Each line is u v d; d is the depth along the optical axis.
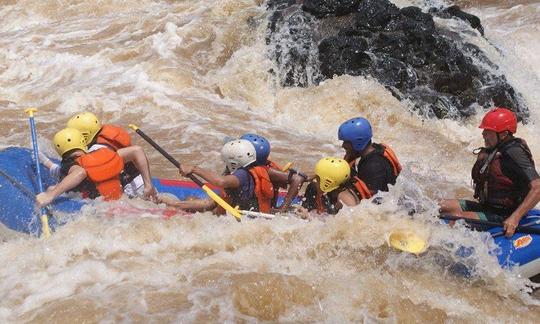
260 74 22.00
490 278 10.25
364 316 9.00
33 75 22.52
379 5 21.98
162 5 29.95
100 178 11.47
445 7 25.09
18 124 18.52
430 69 20.98
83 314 8.71
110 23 27.09
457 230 10.48
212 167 15.93
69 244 10.37
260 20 23.92
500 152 10.64
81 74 21.97
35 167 12.43
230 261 10.02
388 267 10.20
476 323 9.23
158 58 22.28
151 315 8.70
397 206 10.52
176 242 10.50
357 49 21.11
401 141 18.62
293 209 11.32
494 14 28.28
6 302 9.05
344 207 10.52
